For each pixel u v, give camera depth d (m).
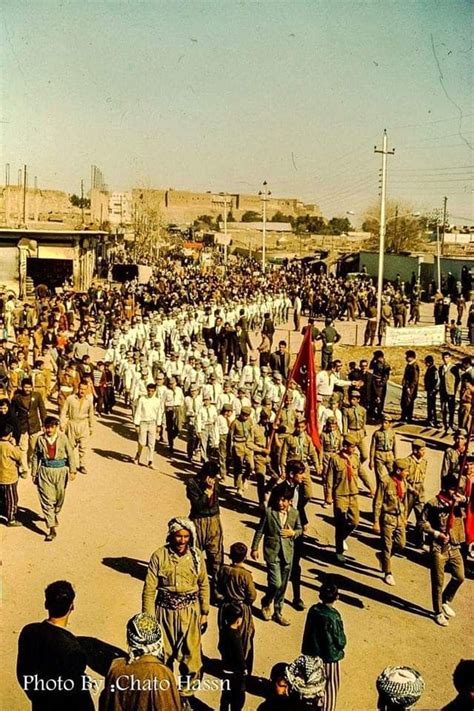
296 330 38.50
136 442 17.73
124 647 8.30
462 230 89.19
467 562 10.99
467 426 18.25
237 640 6.97
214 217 143.25
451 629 9.18
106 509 12.92
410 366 20.64
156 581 6.99
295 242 117.25
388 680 4.96
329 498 13.43
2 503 12.12
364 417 15.54
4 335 26.75
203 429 15.25
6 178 57.22
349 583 10.40
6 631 8.53
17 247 41.22
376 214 85.88
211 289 44.38
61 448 11.28
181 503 13.41
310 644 6.96
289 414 14.71
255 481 15.05
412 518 13.19
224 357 27.03
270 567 8.97
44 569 10.30
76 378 18.52
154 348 22.06
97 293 37.88
